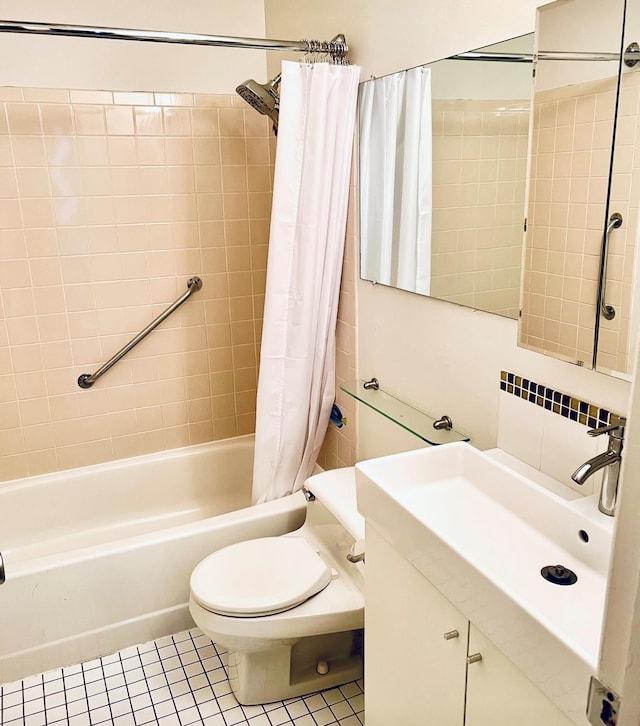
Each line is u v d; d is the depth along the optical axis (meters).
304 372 2.42
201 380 2.97
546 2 1.46
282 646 1.91
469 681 1.28
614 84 1.28
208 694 2.07
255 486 2.56
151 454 2.95
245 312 2.98
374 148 2.18
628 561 0.57
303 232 2.26
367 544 1.60
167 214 2.73
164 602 2.30
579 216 1.40
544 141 1.47
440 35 1.79
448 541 1.24
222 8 2.73
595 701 0.63
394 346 2.23
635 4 1.22
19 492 2.69
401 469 1.60
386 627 1.57
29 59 2.48
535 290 1.55
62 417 2.76
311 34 2.46
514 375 1.69
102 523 2.86
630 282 1.30
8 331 2.59
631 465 0.56
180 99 2.66
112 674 2.16
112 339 2.76
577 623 1.14
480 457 1.60
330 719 1.97
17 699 2.06
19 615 2.10
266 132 2.83
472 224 1.75
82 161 2.56
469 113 1.71
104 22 2.56
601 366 1.39
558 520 1.38
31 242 2.55
